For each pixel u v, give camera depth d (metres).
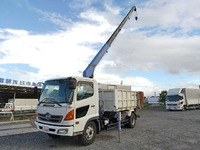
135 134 7.35
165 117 14.35
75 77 5.55
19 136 7.11
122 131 8.02
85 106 5.66
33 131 8.22
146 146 5.57
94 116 6.00
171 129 8.54
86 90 5.86
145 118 13.57
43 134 7.48
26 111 21.56
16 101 22.22
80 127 5.29
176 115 16.25
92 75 8.64
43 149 5.29
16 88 22.38
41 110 5.66
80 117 5.39
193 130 8.28
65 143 5.93
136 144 5.80
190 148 5.39
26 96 30.28
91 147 5.43
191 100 24.67
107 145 5.66
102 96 7.62
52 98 5.55
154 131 8.02
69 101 5.13
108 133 7.57
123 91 8.01
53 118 5.21
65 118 4.98
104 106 7.46
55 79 5.90
